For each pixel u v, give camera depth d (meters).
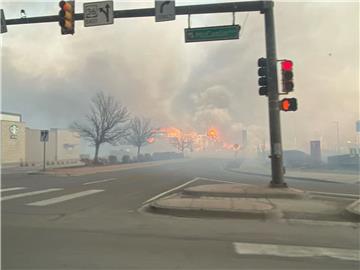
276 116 16.36
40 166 46.88
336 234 9.23
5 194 16.39
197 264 6.61
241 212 11.33
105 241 8.16
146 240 8.29
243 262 6.77
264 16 16.58
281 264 6.69
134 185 21.39
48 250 7.38
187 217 11.28
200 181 25.02
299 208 12.48
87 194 16.70
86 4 16.44
